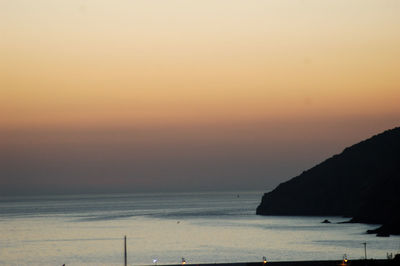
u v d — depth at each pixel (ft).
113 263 527.81
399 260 354.13
